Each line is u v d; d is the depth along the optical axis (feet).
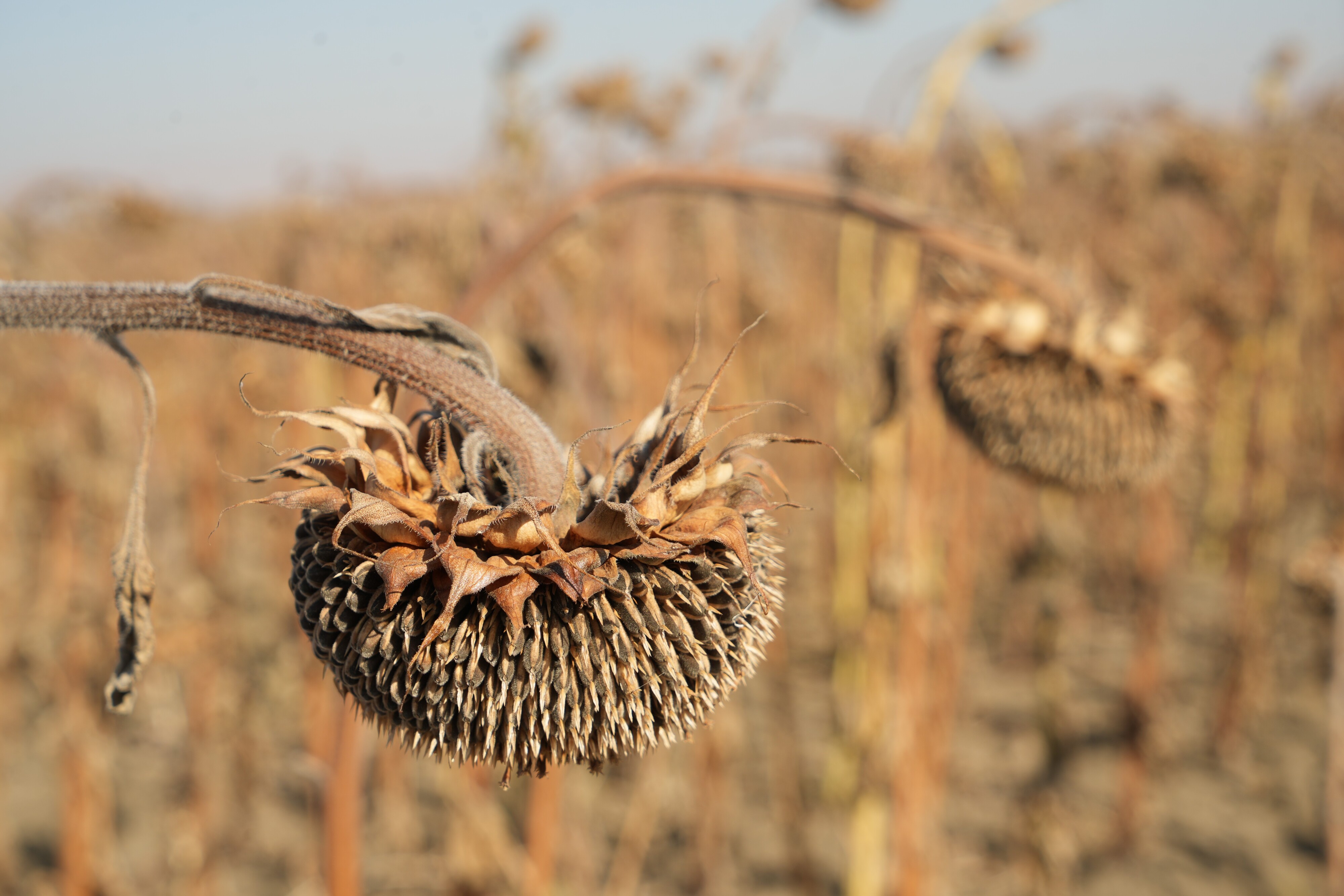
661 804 18.12
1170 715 22.72
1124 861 18.58
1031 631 24.77
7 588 17.87
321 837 17.43
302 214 18.93
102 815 16.57
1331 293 29.50
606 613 4.47
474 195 15.90
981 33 13.07
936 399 11.88
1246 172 23.15
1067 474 10.66
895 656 13.06
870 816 13.73
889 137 13.60
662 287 20.53
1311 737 21.84
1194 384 11.07
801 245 30.68
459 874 14.40
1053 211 21.83
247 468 24.98
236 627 20.12
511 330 12.22
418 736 4.66
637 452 4.89
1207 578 29.25
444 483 4.49
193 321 4.80
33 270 14.15
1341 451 29.50
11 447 18.20
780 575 5.41
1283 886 17.67
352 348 4.82
